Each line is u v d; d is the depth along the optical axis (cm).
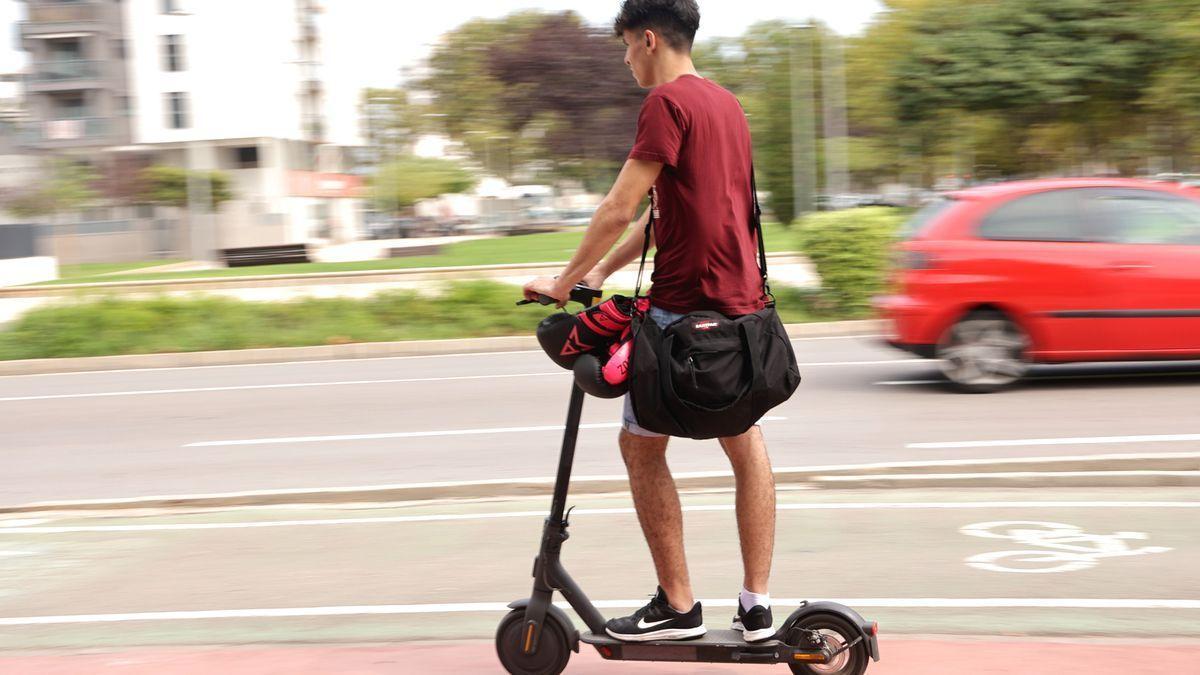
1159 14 2767
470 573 499
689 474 663
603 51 5934
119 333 1620
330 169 7338
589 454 773
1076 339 939
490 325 1623
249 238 5581
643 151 313
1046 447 736
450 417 968
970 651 379
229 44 5712
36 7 5644
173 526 616
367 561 526
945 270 950
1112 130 3344
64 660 403
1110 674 354
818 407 928
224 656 399
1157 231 941
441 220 8025
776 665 371
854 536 538
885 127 3959
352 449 841
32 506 670
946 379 1048
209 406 1107
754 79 5588
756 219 337
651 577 483
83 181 4975
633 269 2325
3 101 4838
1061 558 495
